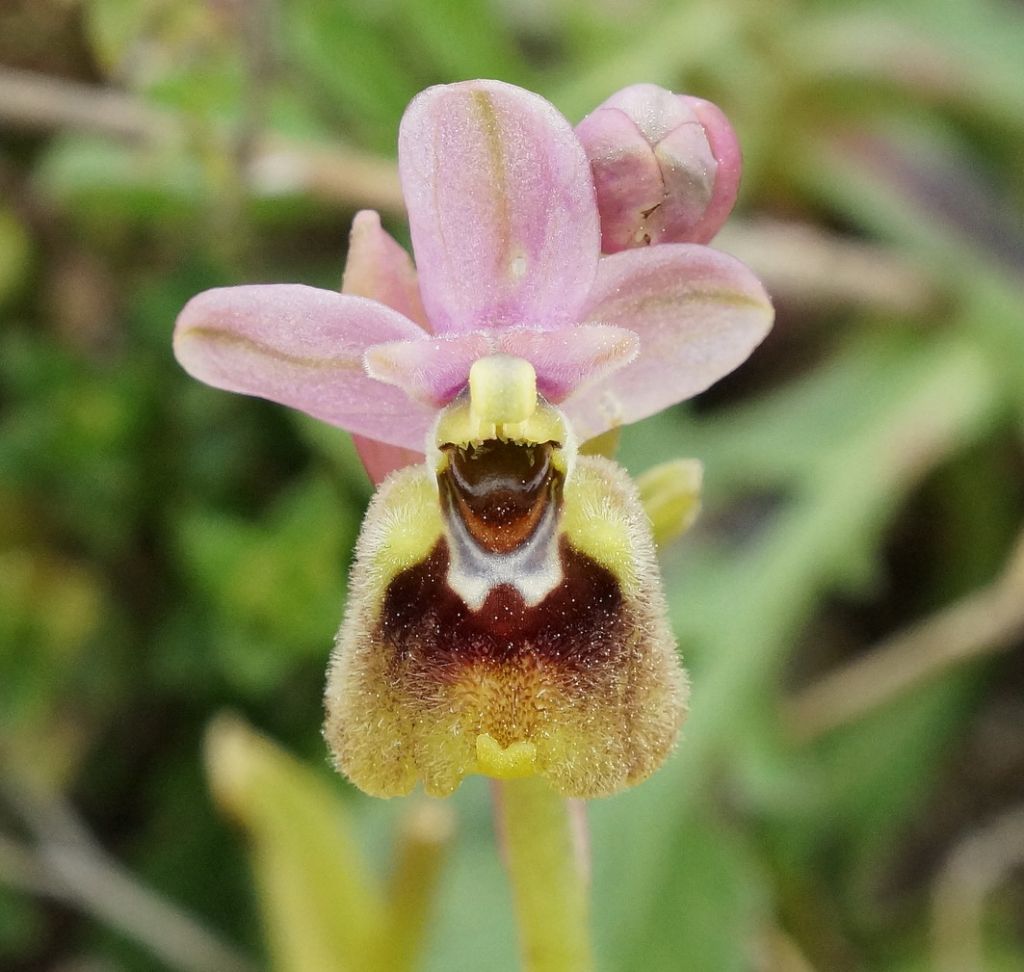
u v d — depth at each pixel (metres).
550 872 0.10
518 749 0.10
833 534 0.16
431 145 0.09
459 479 0.10
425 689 0.10
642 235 0.10
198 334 0.09
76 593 0.16
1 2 0.15
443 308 0.10
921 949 0.16
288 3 0.16
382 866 0.14
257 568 0.15
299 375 0.10
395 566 0.10
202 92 0.14
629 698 0.10
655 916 0.14
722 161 0.10
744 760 0.15
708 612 0.15
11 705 0.15
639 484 0.10
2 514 0.15
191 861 0.16
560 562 0.10
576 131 0.10
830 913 0.16
